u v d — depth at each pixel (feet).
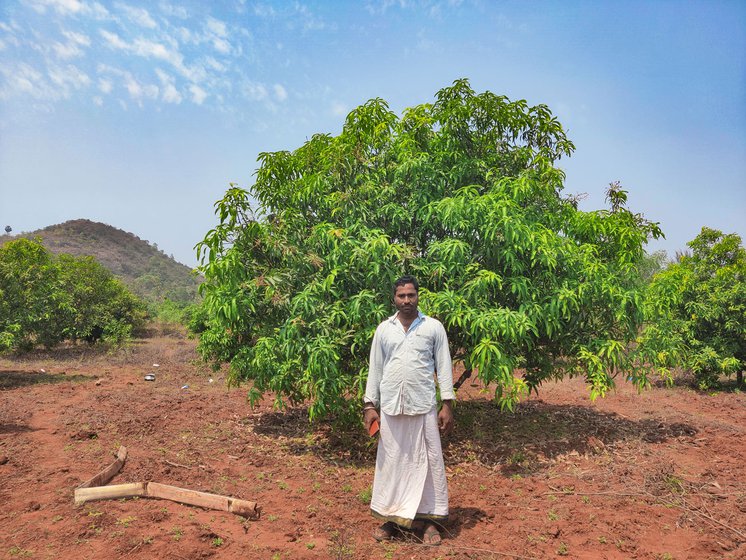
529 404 25.25
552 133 20.30
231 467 16.19
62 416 21.75
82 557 9.91
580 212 20.02
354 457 17.54
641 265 21.98
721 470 15.84
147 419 21.48
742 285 28.53
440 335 11.69
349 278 17.29
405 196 19.17
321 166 20.30
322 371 16.16
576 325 18.52
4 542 10.52
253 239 18.26
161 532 11.00
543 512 12.71
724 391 29.96
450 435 19.80
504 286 17.58
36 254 36.65
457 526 11.96
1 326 33.83
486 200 16.66
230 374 20.88
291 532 11.34
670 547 10.84
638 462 16.61
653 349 19.26
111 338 51.24
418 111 19.60
